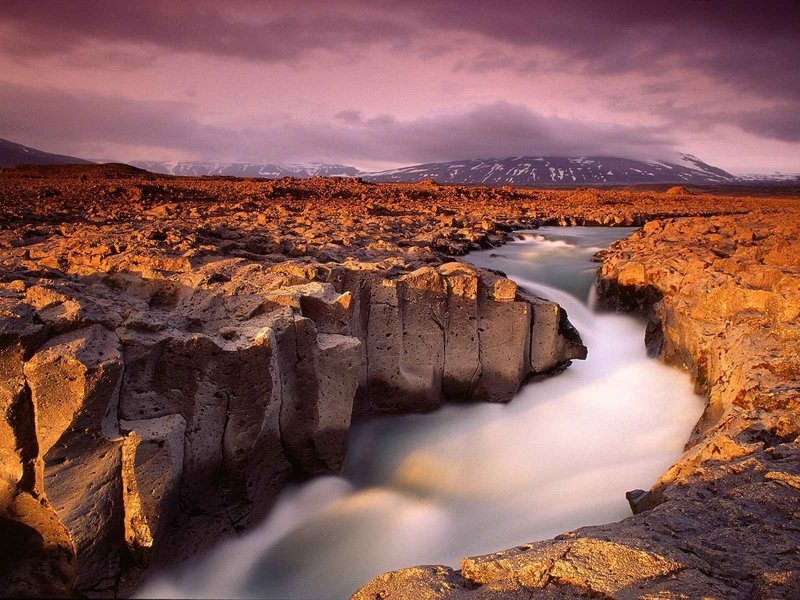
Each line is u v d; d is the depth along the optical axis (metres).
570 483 9.54
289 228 19.25
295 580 8.06
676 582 4.26
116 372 6.55
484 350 11.93
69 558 6.61
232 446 7.81
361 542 8.67
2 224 18.36
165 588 7.01
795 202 50.81
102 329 7.05
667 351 13.10
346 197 40.94
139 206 27.67
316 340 8.71
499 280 12.23
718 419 8.86
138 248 11.99
